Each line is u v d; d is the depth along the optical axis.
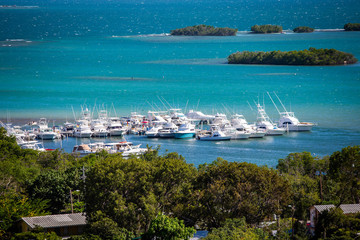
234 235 100.12
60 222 113.44
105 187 115.12
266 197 117.62
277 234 110.00
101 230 106.56
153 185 119.75
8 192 132.88
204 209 118.19
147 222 113.44
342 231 105.69
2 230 113.31
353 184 120.38
